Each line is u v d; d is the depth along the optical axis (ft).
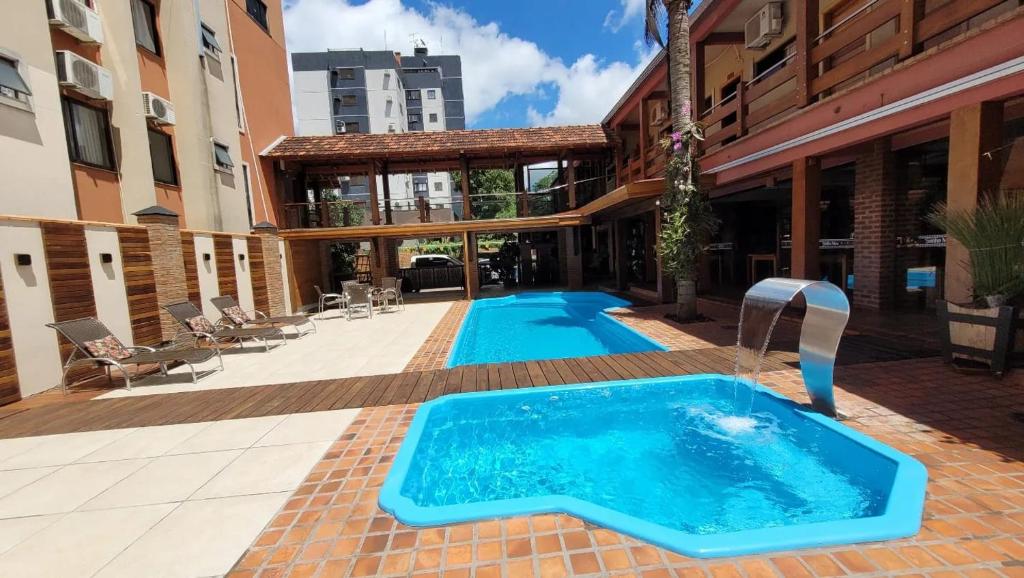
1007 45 13.17
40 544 8.23
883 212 24.13
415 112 195.93
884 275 24.47
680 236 27.58
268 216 46.80
